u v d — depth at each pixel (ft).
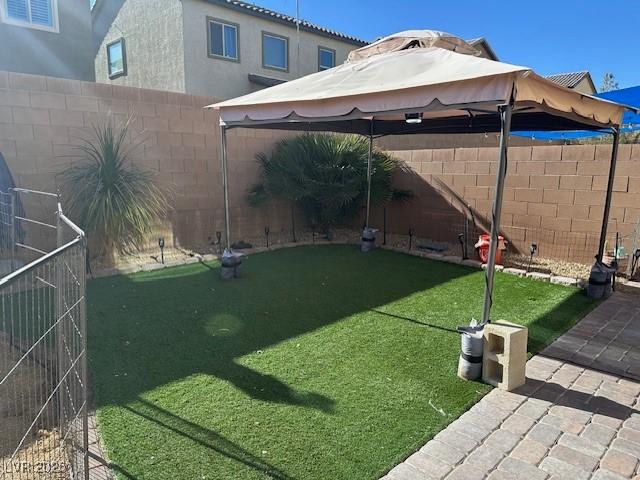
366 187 27.50
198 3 42.11
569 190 22.18
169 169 24.30
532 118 18.84
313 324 14.78
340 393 10.54
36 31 33.12
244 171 27.50
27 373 10.96
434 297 17.74
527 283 19.62
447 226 27.32
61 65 34.58
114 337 13.46
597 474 8.02
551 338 13.84
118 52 49.65
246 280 19.70
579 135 36.81
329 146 27.58
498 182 10.84
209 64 43.50
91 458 8.13
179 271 20.92
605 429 9.34
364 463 8.18
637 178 20.01
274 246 26.48
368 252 25.73
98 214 19.36
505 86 10.39
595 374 11.69
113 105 21.89
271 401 10.12
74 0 34.68
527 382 11.24
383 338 13.71
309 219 30.14
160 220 23.70
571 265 22.04
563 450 8.68
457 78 11.00
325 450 8.51
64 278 7.77
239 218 27.66
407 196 28.84
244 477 7.75
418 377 11.37
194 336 13.64
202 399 10.15
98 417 9.39
